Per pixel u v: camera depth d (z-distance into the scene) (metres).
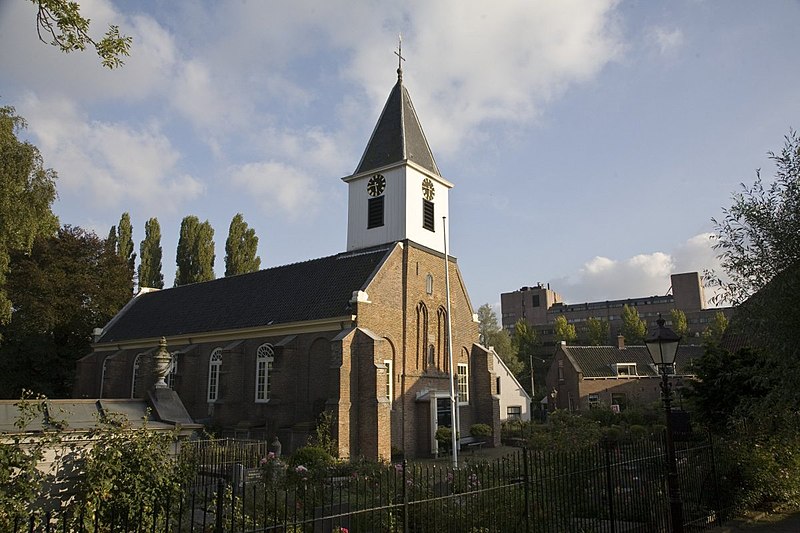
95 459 8.08
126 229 59.84
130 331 42.44
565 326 96.00
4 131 23.97
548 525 10.05
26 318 39.62
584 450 11.20
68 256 43.62
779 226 13.06
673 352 11.17
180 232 59.25
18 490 7.26
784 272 12.77
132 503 7.95
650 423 42.22
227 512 8.77
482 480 9.98
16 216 24.56
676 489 10.75
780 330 12.49
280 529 8.66
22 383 40.97
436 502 9.38
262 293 36.31
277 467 15.96
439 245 34.91
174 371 36.88
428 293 33.19
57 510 7.71
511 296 136.75
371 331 28.98
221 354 34.12
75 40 8.54
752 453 14.80
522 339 98.50
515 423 41.69
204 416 34.50
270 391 29.69
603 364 59.00
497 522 9.52
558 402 59.34
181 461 9.49
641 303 123.75
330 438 25.80
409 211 33.06
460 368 34.97
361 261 32.97
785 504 15.20
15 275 39.50
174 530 8.23
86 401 11.58
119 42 8.82
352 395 27.16
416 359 31.58
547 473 10.35
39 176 26.05
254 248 59.19
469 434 34.34
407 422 30.09
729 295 13.84
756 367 15.47
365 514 9.61
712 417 17.97
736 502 14.22
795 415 13.95
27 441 8.69
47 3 8.14
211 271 59.06
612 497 10.84
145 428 9.05
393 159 33.78
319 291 32.56
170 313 41.38
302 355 30.36
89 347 45.50
